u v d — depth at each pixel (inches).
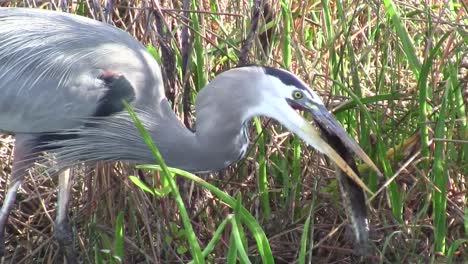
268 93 350.3
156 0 390.3
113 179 399.2
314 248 403.5
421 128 373.1
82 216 413.4
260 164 399.5
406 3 441.7
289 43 414.3
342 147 353.1
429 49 398.6
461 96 390.6
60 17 381.4
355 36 452.8
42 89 365.4
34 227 420.8
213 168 366.3
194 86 420.5
